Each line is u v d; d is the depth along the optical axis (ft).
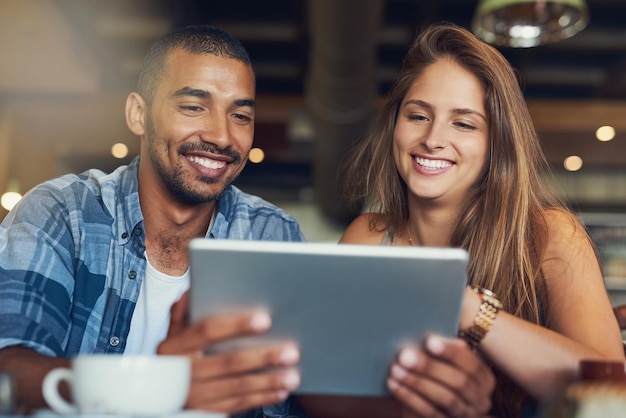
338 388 3.44
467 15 21.44
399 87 5.74
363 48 16.06
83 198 5.46
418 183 5.46
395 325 3.27
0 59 22.67
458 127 5.40
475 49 5.41
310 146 28.45
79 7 19.36
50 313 4.71
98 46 21.83
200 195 5.51
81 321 5.12
